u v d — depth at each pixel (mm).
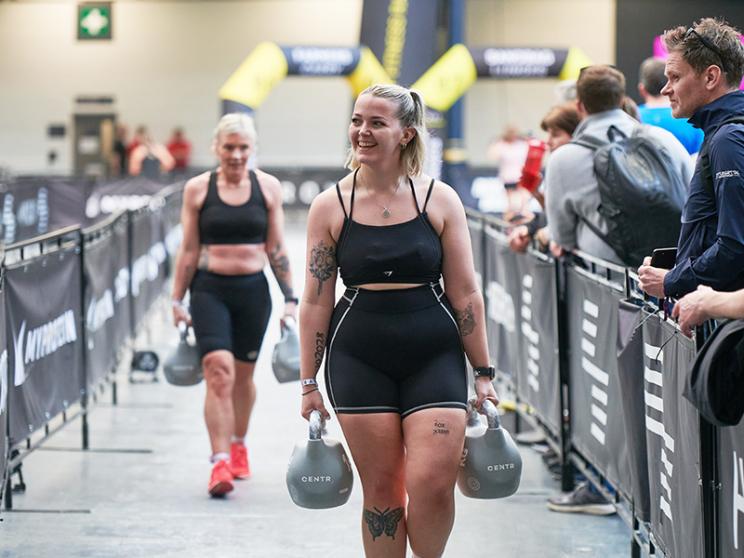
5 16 32500
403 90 3850
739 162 3438
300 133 32312
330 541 5250
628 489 4715
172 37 32312
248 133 6184
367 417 3791
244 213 6215
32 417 5801
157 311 13547
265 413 8188
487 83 31797
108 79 32500
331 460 3902
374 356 3812
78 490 6160
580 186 5332
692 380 3082
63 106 32594
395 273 3812
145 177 23000
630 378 4457
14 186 15844
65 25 32406
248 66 18734
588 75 5406
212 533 5375
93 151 32688
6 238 15414
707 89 3629
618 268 4703
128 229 9406
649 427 4277
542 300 6312
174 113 32438
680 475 3797
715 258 3457
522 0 31438
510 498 5961
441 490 3709
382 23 20234
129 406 8516
